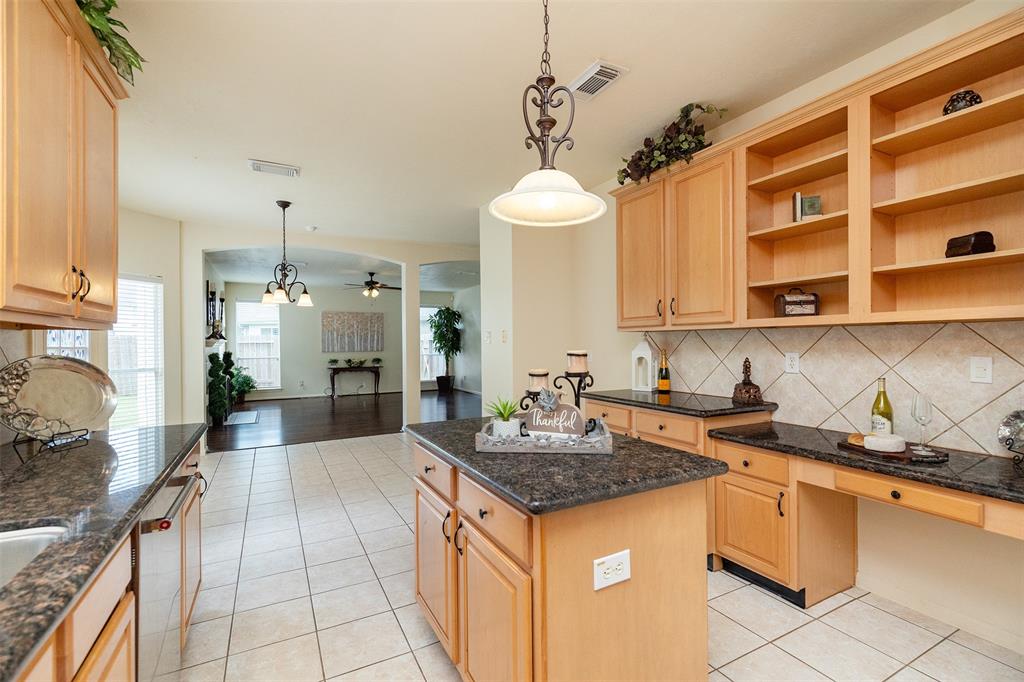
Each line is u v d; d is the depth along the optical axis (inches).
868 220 78.7
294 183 152.6
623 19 76.5
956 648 74.8
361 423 285.1
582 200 60.7
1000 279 72.3
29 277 48.8
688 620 57.6
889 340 87.4
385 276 362.6
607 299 160.2
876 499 71.6
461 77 92.7
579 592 49.5
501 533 53.6
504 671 52.2
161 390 188.4
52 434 72.7
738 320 100.0
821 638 77.7
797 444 85.3
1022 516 57.2
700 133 108.8
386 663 74.4
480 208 183.6
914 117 81.0
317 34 79.0
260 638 80.7
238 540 120.3
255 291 392.5
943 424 80.2
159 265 189.2
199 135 116.9
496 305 178.2
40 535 44.1
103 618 39.8
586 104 104.6
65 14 55.6
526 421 68.6
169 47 82.0
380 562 108.7
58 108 54.8
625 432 118.6
